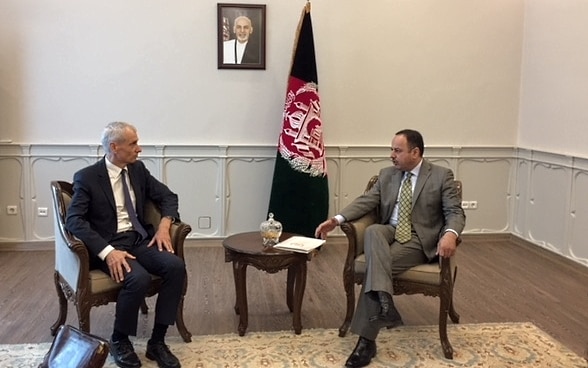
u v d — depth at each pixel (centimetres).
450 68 519
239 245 311
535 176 507
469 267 452
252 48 490
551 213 482
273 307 360
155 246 294
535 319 344
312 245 312
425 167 314
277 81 498
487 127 532
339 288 399
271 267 300
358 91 510
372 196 320
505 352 294
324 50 501
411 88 516
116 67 479
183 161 498
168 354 276
